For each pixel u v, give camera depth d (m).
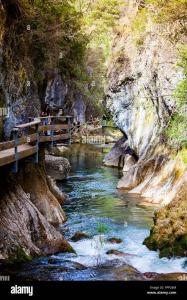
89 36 26.06
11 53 15.70
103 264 11.28
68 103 39.91
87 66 48.53
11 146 11.48
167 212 13.64
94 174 26.56
